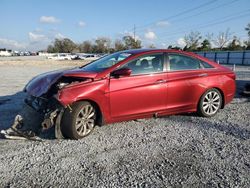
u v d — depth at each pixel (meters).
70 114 4.48
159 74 5.33
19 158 3.91
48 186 3.20
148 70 5.25
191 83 5.68
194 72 5.79
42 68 27.17
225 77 6.21
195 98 5.79
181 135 4.87
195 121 5.71
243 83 11.84
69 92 4.44
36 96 4.70
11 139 4.62
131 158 3.93
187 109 5.76
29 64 36.78
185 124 5.51
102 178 3.38
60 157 3.95
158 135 4.87
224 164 3.75
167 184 3.24
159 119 5.84
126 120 5.15
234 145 4.42
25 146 4.34
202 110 5.91
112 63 5.15
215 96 6.09
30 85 5.07
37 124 4.66
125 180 3.33
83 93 4.52
